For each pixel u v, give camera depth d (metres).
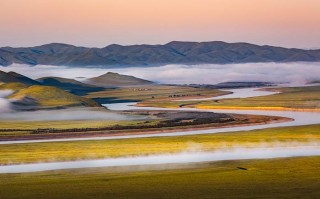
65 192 91.62
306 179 100.94
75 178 105.56
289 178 102.06
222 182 98.56
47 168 122.75
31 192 92.00
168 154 144.62
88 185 97.50
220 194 88.31
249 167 116.56
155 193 89.88
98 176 107.81
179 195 88.25
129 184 97.94
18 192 92.12
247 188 92.81
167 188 93.81
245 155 139.88
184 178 103.38
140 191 91.62
